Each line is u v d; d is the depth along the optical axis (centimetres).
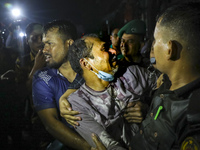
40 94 130
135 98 110
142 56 187
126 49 169
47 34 134
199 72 67
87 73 107
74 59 109
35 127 169
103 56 102
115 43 202
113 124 105
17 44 196
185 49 65
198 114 58
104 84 108
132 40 169
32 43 176
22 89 171
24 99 174
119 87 109
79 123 105
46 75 135
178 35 66
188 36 64
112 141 96
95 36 111
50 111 128
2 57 181
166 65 72
